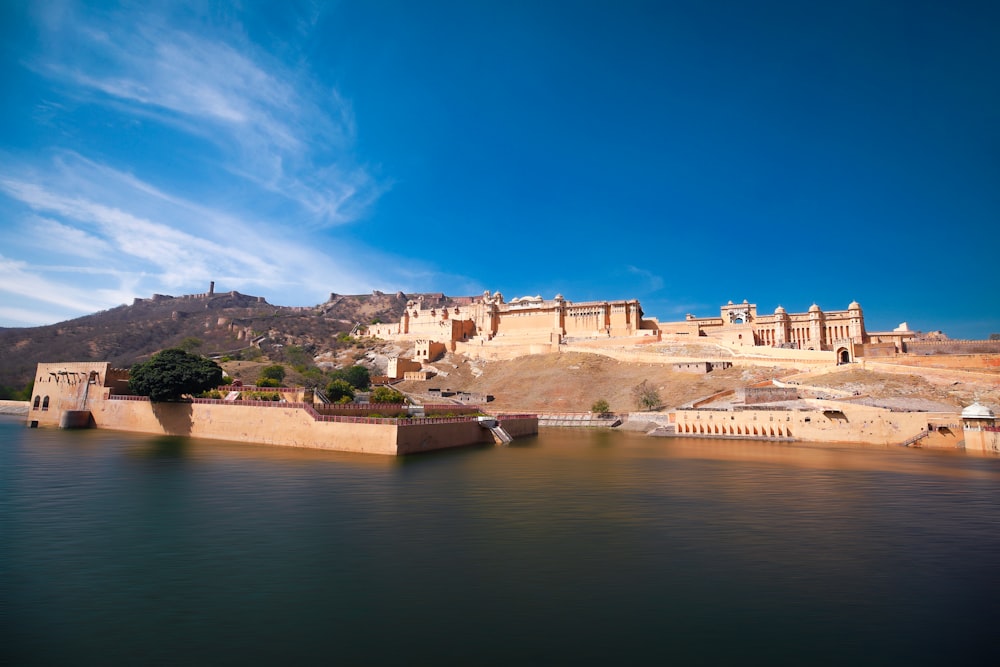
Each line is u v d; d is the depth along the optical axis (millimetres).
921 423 61688
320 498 30141
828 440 66625
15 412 98688
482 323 167375
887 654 13578
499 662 12906
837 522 26094
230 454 47688
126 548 20859
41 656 12906
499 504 29297
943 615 15836
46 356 177375
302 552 20609
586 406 102500
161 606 15758
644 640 14102
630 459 50375
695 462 48188
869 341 118812
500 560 20016
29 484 33156
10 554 20031
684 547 21859
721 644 13969
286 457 46375
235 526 24078
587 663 12930
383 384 127000
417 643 13789
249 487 32938
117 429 69000
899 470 43531
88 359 180500
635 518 26500
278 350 190375
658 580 18266
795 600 16781
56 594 16500
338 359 171000
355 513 26781
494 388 119375
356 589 17172
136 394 72750
